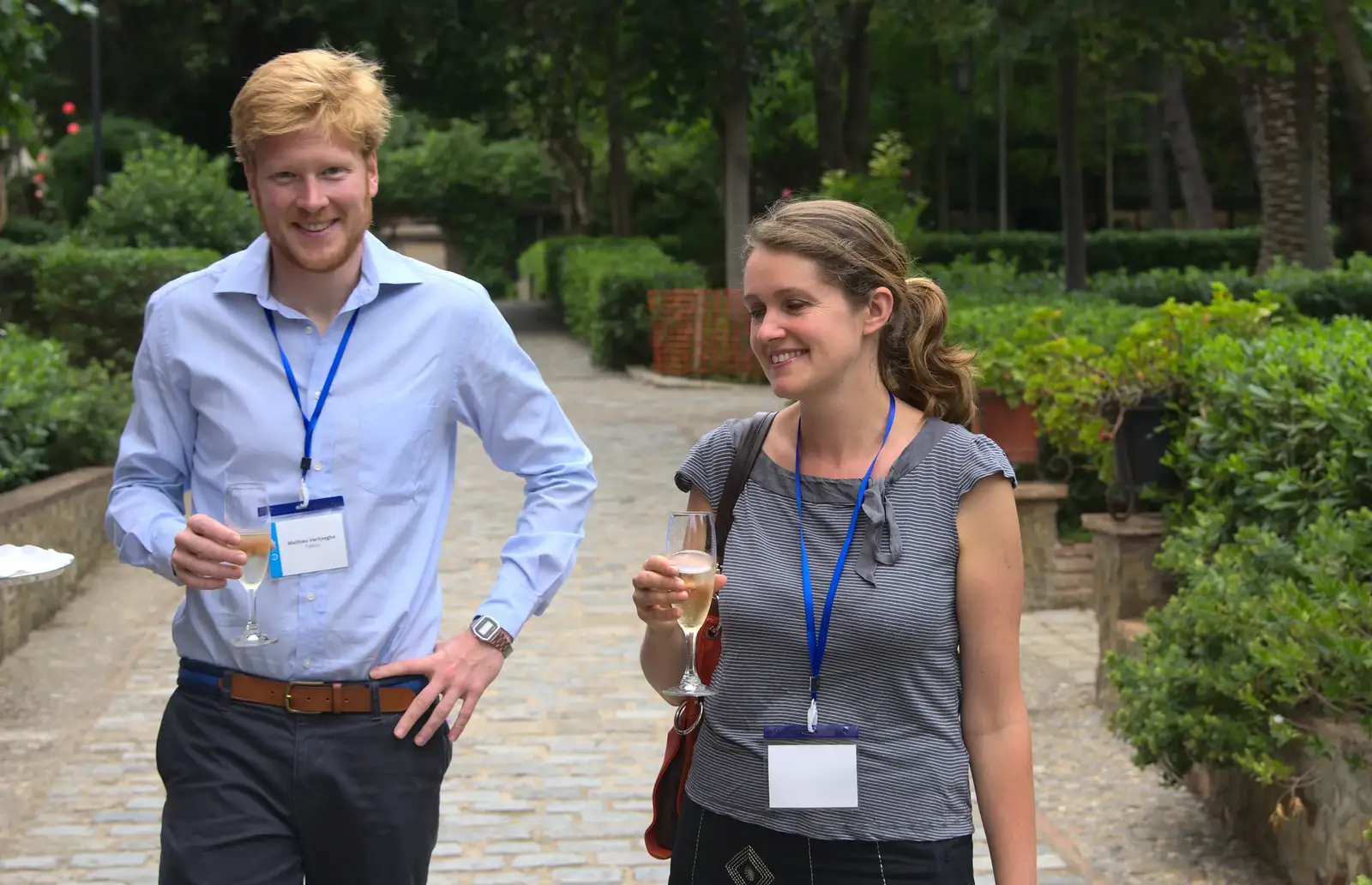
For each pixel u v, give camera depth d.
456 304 2.96
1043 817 5.21
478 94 30.38
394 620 2.86
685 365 21.16
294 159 2.70
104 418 10.00
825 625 2.44
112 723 6.27
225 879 2.76
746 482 2.57
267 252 2.89
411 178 53.03
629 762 5.80
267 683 2.82
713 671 2.64
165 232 17.98
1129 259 32.22
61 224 23.16
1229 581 4.74
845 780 2.41
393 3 25.72
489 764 5.77
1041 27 13.89
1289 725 4.28
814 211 2.46
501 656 2.94
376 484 2.86
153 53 27.20
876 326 2.49
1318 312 14.84
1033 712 6.46
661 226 41.00
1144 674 4.85
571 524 3.05
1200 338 6.61
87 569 9.09
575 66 29.62
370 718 2.84
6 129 9.27
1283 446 5.23
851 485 2.49
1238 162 42.25
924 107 35.41
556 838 5.05
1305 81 20.28
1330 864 4.21
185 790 2.83
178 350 2.88
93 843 4.99
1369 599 4.16
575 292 28.81
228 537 2.69
